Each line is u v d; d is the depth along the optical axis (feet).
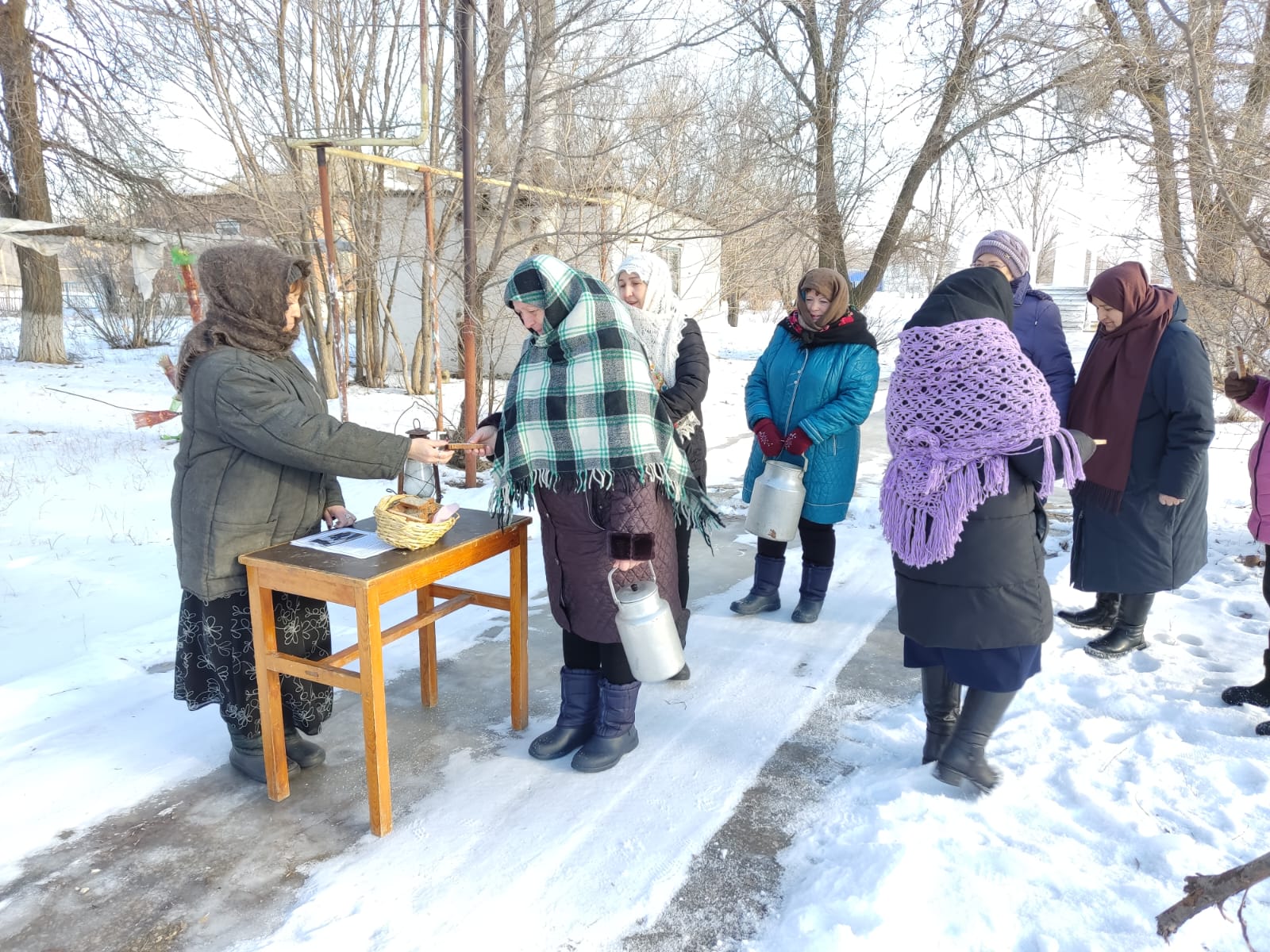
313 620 8.25
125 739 9.05
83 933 6.27
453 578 14.38
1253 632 11.35
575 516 7.81
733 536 17.06
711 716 9.61
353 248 26.14
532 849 7.20
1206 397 9.43
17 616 12.86
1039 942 5.74
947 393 6.86
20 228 36.65
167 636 11.82
